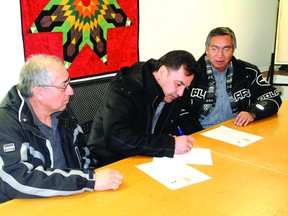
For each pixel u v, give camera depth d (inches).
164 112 74.0
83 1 96.1
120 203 45.1
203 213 42.9
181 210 43.5
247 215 42.6
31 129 52.5
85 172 48.8
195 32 139.0
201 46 143.7
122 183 50.7
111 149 63.1
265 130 77.0
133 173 54.2
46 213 42.6
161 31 124.0
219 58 88.8
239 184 50.9
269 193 48.3
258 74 97.0
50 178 46.3
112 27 105.5
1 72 84.9
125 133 61.7
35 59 54.4
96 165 69.9
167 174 54.0
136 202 45.4
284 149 65.4
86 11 97.5
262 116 85.0
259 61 185.8
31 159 53.0
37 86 52.9
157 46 123.9
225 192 48.3
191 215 42.4
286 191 49.0
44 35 90.1
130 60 113.7
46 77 52.7
